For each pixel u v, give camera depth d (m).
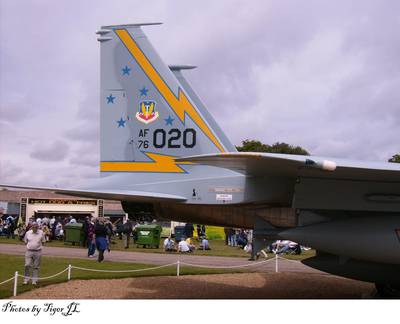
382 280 8.17
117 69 9.28
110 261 14.46
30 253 9.92
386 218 7.69
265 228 8.52
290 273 12.08
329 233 7.82
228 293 9.35
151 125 9.09
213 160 6.65
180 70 10.07
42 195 45.78
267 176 8.19
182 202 8.68
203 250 20.55
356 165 6.74
